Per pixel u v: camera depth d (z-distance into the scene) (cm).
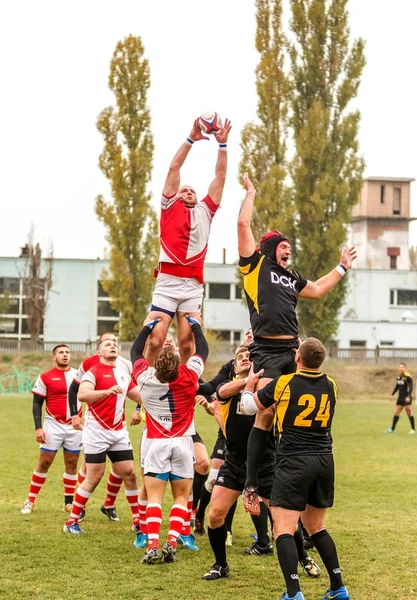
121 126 8594
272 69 8312
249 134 8400
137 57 8625
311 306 8275
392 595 1280
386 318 10300
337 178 8294
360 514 1955
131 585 1321
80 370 1894
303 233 8250
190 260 1361
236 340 10025
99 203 8612
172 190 1343
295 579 1177
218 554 1389
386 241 12850
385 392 8050
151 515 1474
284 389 1209
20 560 1482
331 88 8356
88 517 1923
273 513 1216
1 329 10194
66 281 10019
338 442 3634
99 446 1727
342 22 8294
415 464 2881
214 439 3628
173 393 1462
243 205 1327
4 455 3008
